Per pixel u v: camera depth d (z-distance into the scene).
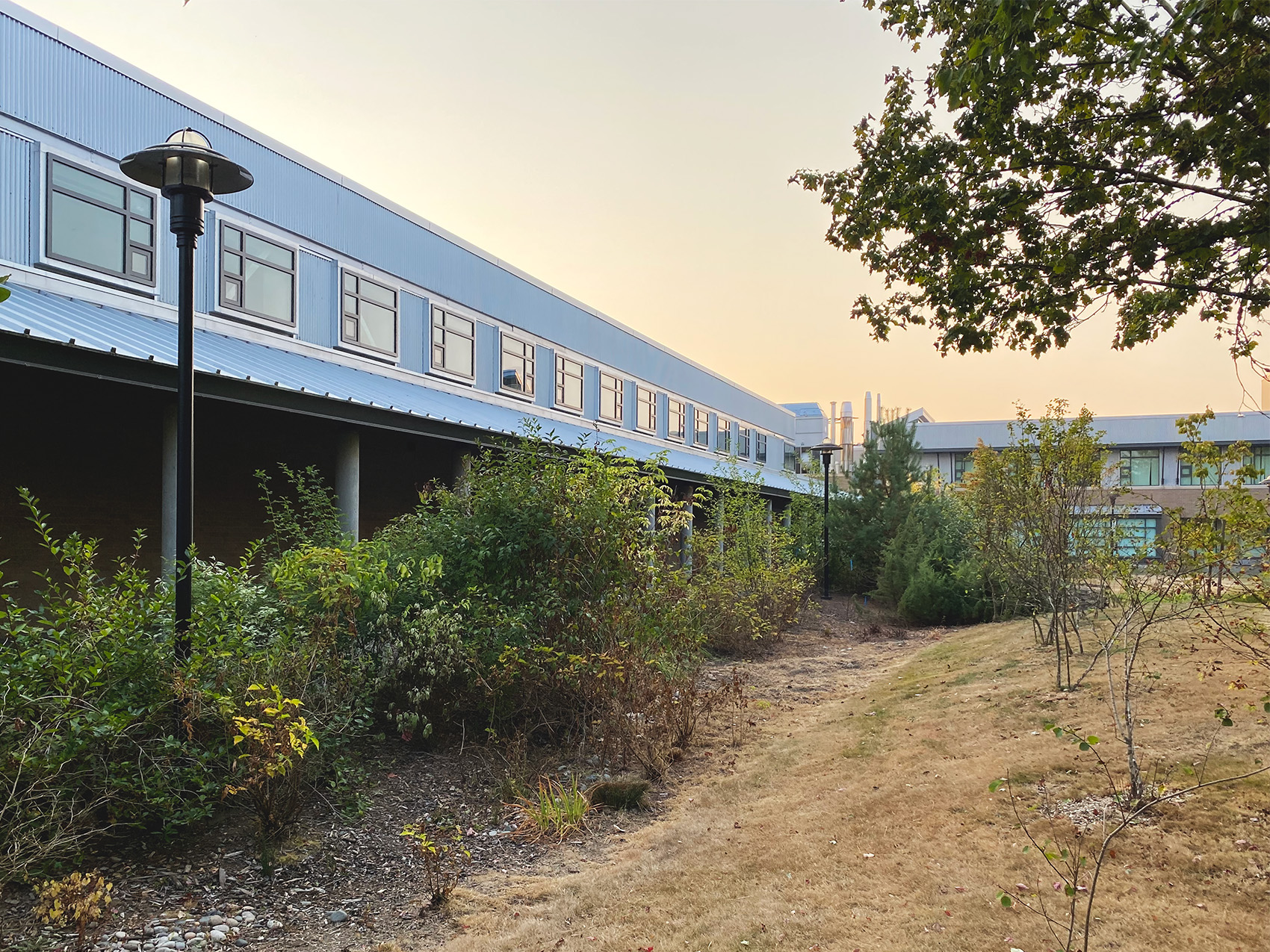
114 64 10.58
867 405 47.47
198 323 11.66
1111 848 4.14
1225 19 3.71
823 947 3.63
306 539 8.38
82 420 10.18
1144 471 38.62
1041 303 5.21
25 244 9.51
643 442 25.80
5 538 9.32
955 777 5.60
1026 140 4.98
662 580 8.31
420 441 15.48
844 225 5.83
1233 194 4.35
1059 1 4.10
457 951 3.88
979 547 13.64
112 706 4.53
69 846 4.29
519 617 7.10
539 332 20.31
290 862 4.84
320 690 5.51
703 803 6.01
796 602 16.33
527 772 6.58
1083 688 7.57
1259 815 4.21
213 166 5.05
